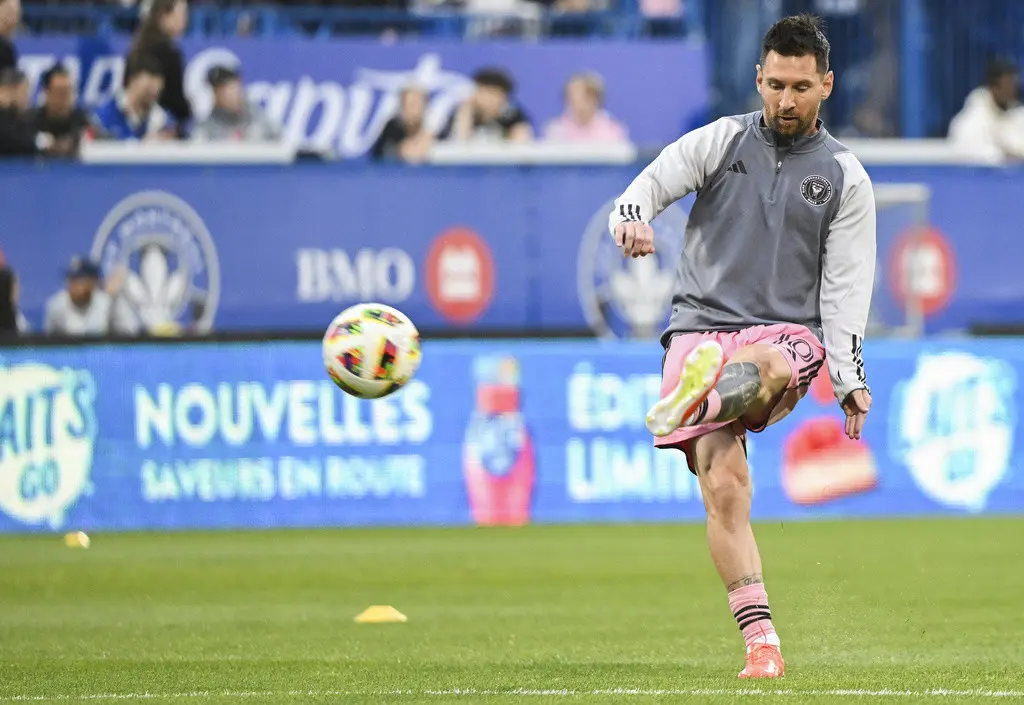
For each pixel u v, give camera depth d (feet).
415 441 144.87
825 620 84.43
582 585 101.40
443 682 62.44
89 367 141.59
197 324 155.12
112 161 162.40
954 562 112.27
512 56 179.11
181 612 90.63
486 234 158.30
